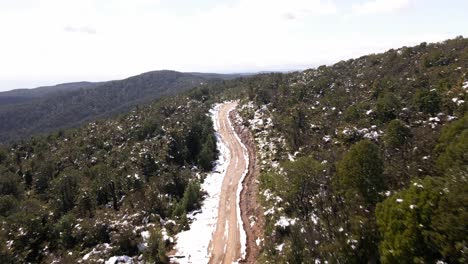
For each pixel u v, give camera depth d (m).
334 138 37.88
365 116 39.97
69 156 59.47
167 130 58.00
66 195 41.72
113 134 65.38
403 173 23.14
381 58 72.06
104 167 45.62
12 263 26.03
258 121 57.03
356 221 18.77
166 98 99.94
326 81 64.88
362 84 58.09
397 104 38.88
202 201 35.91
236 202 34.62
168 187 39.72
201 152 48.94
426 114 35.88
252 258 24.52
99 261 24.14
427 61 55.06
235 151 51.38
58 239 29.62
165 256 24.98
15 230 30.09
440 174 20.73
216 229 29.41
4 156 69.25
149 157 47.91
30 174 57.25
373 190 20.86
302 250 20.92
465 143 19.25
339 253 18.33
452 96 36.19
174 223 31.44
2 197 42.28
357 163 21.33
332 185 24.27
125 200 38.50
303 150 38.44
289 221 25.00
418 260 14.65
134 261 24.30
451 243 13.92
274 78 90.25
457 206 14.21
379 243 17.64
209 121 63.38
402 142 27.81
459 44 60.53
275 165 39.44
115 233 27.67
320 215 23.44
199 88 108.38
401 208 15.77
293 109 53.06
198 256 25.36
